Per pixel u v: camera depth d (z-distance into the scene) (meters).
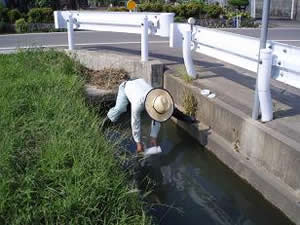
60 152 3.74
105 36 12.64
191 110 6.24
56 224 2.99
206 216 4.11
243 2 20.83
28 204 3.11
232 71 7.25
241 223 4.02
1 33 14.74
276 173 4.28
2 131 4.22
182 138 6.14
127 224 3.10
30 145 4.18
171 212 4.17
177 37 6.68
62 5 21.61
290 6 21.59
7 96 5.30
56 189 3.34
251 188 4.49
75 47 9.99
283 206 3.96
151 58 8.42
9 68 6.97
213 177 4.97
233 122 5.10
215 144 5.32
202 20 16.78
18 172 3.61
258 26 17.23
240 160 4.74
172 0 23.66
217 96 5.82
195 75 6.78
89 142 4.07
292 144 4.06
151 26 7.54
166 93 5.06
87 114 5.13
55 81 6.23
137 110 5.21
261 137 4.49
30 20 15.84
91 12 8.61
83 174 3.49
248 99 5.64
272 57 4.48
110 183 3.48
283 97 5.78
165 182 4.82
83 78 7.51
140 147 5.40
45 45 10.83
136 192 3.61
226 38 5.43
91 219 3.10
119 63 8.19
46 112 4.91
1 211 3.00
